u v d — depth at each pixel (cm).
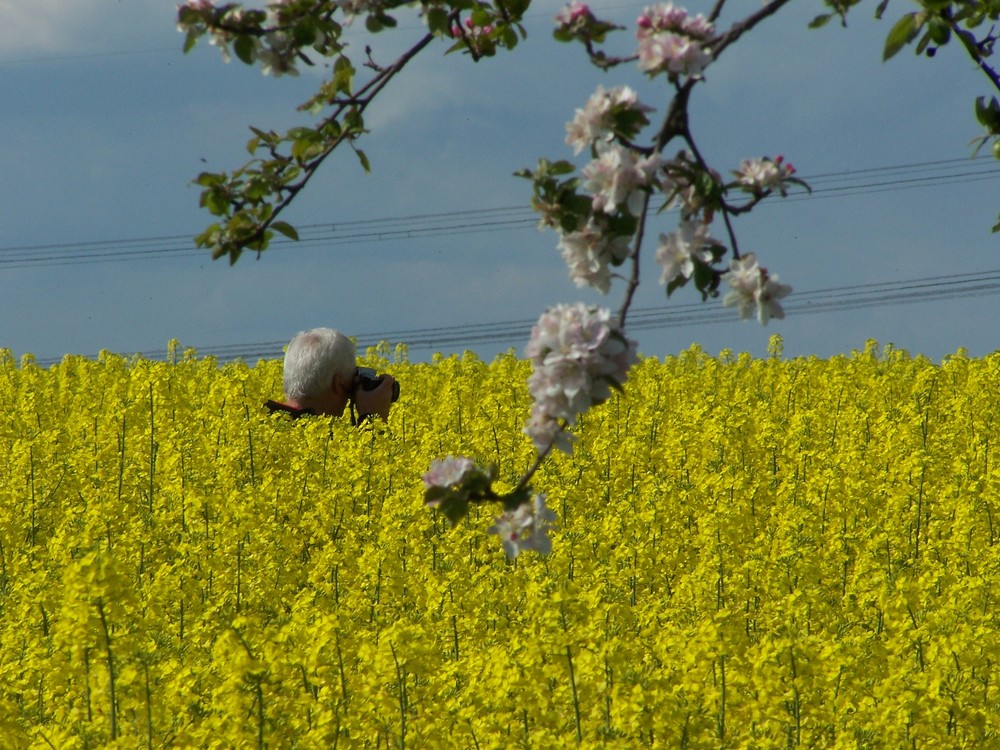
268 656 1291
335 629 1460
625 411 3453
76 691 1509
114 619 1309
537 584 1483
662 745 1314
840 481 2472
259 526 2147
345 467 2573
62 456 2758
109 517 2250
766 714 1398
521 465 2652
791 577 1836
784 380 3869
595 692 1369
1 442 3078
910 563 2141
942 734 1390
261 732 1270
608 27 916
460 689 1507
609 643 1361
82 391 3753
